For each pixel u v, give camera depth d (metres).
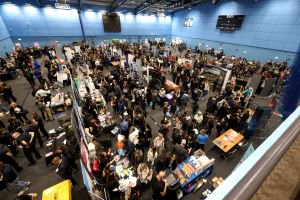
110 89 9.37
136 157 5.03
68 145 5.56
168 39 33.09
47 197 3.52
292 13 14.65
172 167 4.84
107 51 18.58
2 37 16.69
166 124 6.05
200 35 25.45
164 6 25.75
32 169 5.23
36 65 12.70
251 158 0.59
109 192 4.30
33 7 19.86
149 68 10.95
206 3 23.06
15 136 5.64
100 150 5.65
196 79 10.17
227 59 18.36
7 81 12.13
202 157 4.94
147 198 4.49
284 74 10.67
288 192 0.57
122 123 6.19
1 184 4.25
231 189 0.45
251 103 9.40
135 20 27.86
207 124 6.61
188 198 4.49
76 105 6.12
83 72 11.56
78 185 4.77
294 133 0.75
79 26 23.50
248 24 18.41
